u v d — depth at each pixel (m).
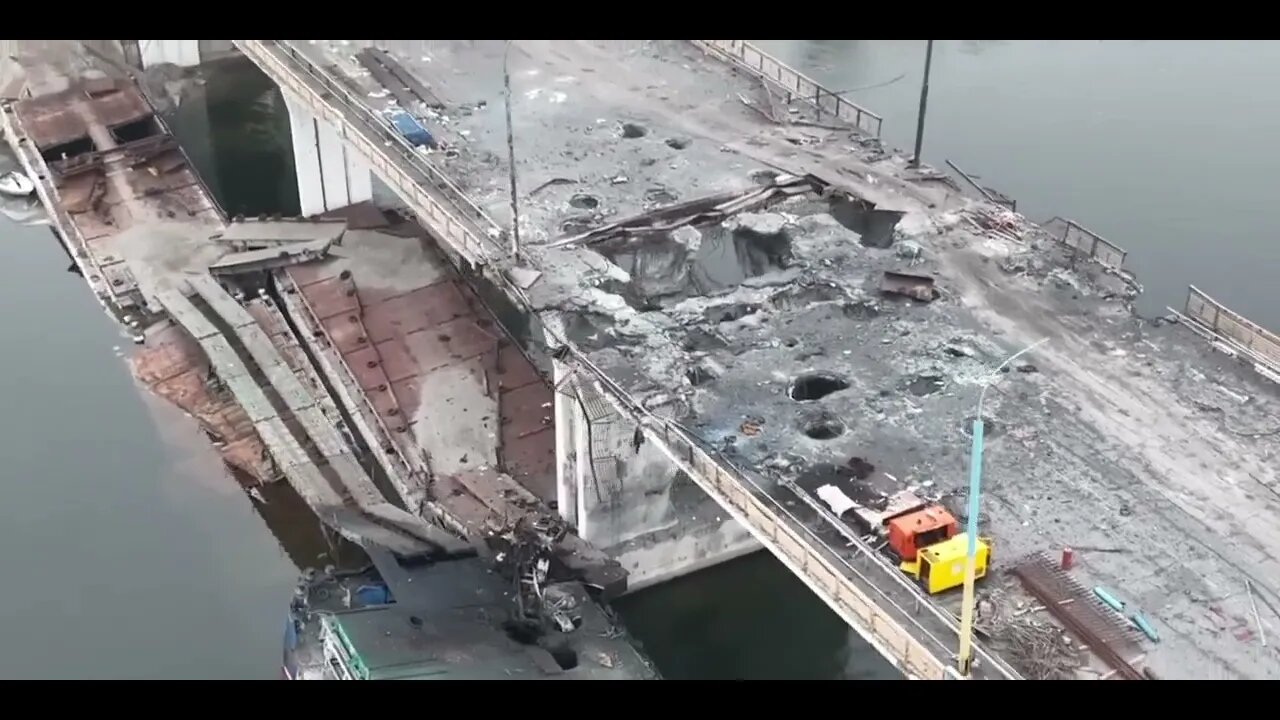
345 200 67.25
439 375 56.56
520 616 44.09
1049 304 43.81
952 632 31.64
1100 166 66.56
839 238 47.28
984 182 65.31
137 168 71.44
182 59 84.94
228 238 64.44
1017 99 73.81
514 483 51.06
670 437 38.47
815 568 34.00
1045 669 30.73
